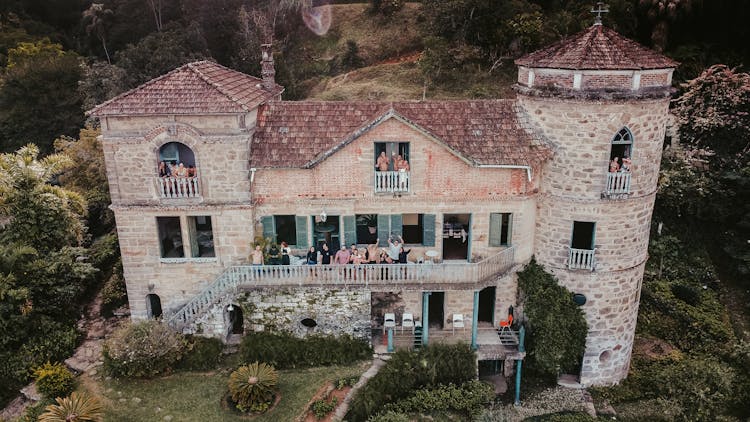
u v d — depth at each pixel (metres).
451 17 54.31
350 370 25.59
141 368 25.12
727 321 32.28
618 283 26.31
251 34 61.25
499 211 25.98
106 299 31.38
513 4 52.81
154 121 24.08
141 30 64.06
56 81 56.16
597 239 25.42
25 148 29.86
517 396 26.47
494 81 50.66
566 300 26.08
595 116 23.64
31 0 71.81
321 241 27.02
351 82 56.00
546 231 26.31
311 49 64.50
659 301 33.56
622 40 24.73
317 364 26.05
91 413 21.94
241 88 26.56
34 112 55.12
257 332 26.64
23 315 26.81
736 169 36.72
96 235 39.41
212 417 22.97
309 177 25.25
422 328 27.28
